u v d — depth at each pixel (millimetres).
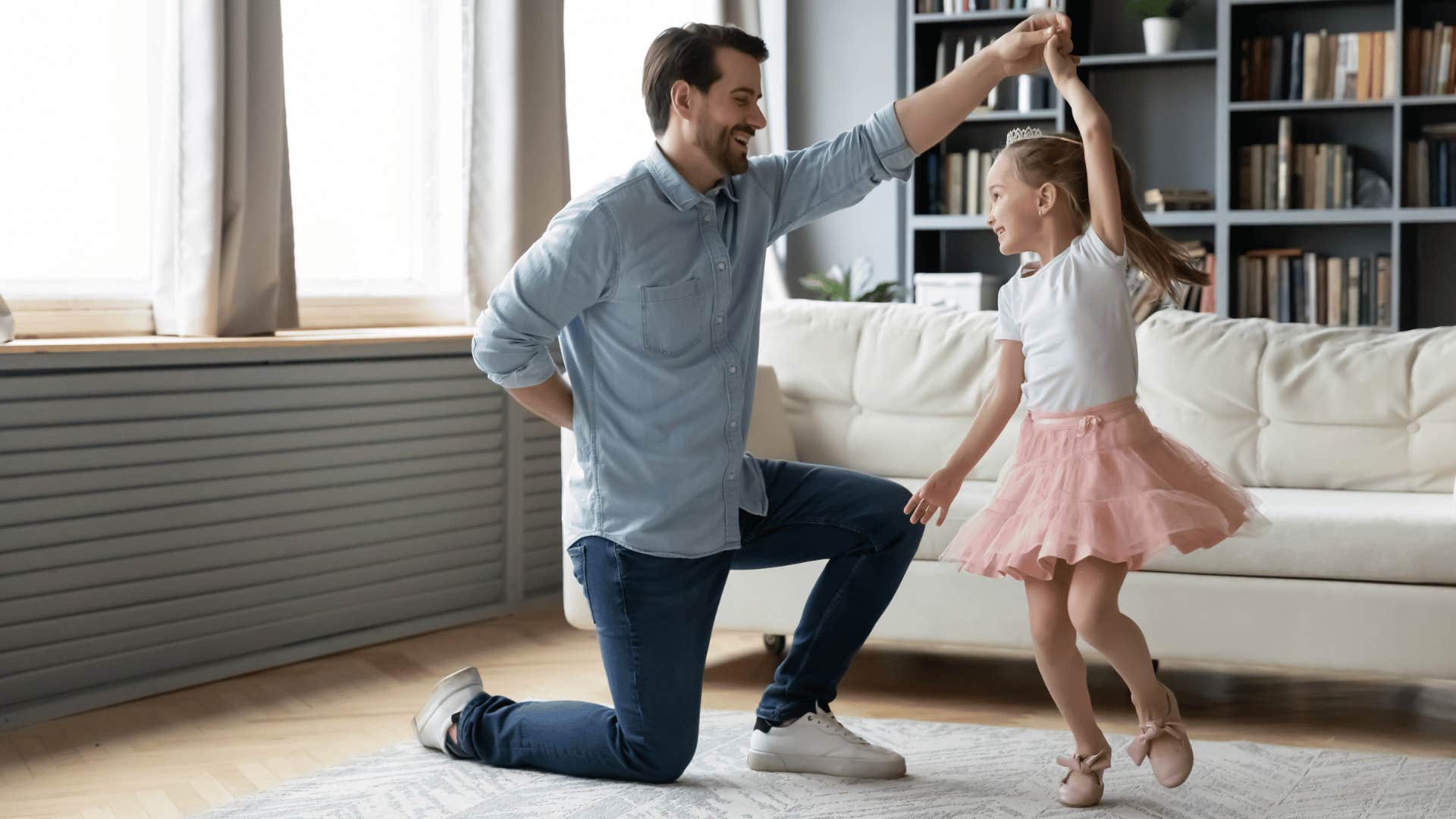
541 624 3373
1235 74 4922
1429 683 2691
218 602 2848
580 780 2061
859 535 2047
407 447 3252
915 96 2008
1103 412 1871
